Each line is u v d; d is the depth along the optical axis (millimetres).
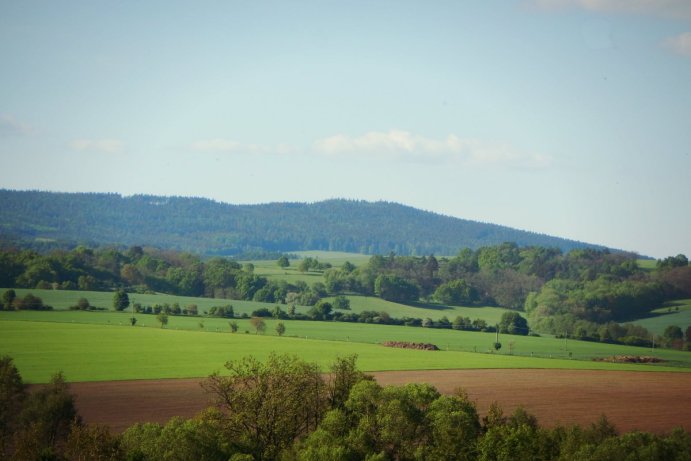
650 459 94375
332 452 92688
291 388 106312
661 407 147875
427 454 100438
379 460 93625
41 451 92188
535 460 97312
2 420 108312
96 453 90375
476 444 100750
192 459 91000
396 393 106938
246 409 103562
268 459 100312
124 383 154875
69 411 107312
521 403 148250
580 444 100312
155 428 97125
